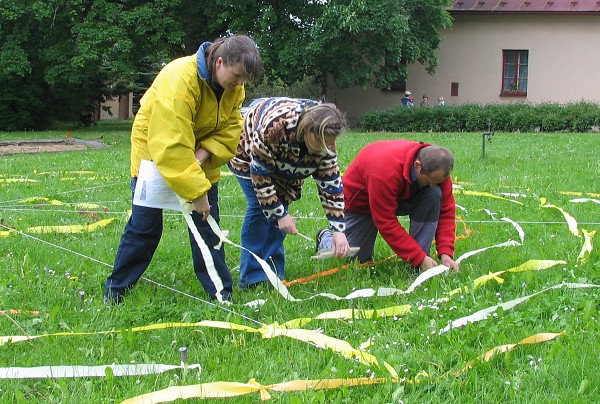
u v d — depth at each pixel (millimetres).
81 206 7285
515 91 26891
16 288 4129
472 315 3605
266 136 3805
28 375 2938
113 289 4066
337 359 3127
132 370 3012
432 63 25469
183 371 2982
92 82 25688
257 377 2994
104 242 5566
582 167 10828
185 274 4684
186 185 3586
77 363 3123
